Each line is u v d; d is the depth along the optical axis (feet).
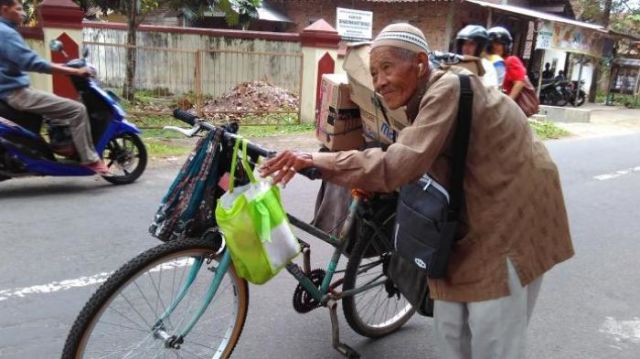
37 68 15.87
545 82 62.23
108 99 17.47
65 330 9.67
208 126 7.27
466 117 5.96
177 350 8.37
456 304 6.70
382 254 9.47
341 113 9.25
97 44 28.25
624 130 44.42
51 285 11.19
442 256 6.38
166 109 30.12
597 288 13.01
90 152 17.04
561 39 59.31
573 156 29.73
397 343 10.11
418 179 6.16
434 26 55.57
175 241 7.16
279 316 10.72
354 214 8.72
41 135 16.85
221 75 35.22
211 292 7.62
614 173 25.76
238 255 6.98
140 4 32.96
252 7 39.58
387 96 6.34
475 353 6.64
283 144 27.66
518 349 6.52
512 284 6.30
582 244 15.94
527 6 72.84
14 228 13.96
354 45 8.69
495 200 6.23
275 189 7.22
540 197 6.42
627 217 18.86
